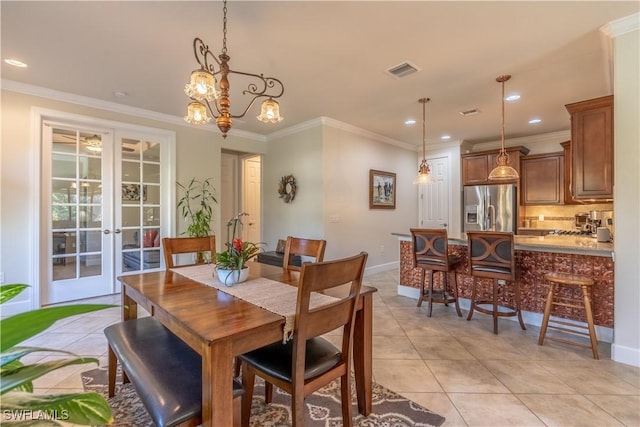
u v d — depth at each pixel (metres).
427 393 1.94
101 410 0.66
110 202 4.02
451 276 3.69
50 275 3.59
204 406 1.12
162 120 4.37
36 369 0.61
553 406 1.80
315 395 1.93
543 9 2.11
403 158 6.21
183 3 2.03
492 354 2.46
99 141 3.95
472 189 5.75
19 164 3.32
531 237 3.85
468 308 3.59
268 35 2.41
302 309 1.25
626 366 2.25
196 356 1.46
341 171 4.93
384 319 3.25
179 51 2.64
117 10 2.10
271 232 5.52
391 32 2.37
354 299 1.49
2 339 0.56
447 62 2.86
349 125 4.94
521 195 5.47
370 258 5.46
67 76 3.13
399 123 4.85
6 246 3.27
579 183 2.78
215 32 2.37
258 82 3.26
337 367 1.49
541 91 3.52
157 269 4.41
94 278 3.91
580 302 2.80
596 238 3.53
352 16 2.18
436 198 6.29
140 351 1.50
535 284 3.08
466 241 3.47
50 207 3.59
